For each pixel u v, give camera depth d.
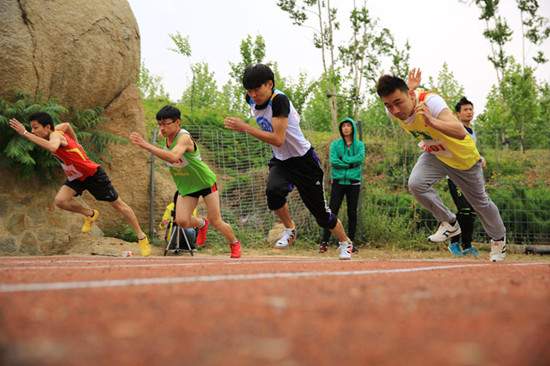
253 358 0.53
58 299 1.01
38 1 6.77
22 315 0.81
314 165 4.03
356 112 13.14
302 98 11.41
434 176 4.40
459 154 3.98
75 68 7.21
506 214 7.97
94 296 1.07
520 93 15.09
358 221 7.85
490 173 8.86
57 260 3.83
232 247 4.61
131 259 4.19
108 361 0.51
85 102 7.52
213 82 16.84
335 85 12.21
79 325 0.72
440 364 0.51
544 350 0.58
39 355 0.53
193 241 6.96
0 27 6.43
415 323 0.76
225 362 0.51
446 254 7.18
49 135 5.07
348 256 4.67
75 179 5.27
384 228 7.88
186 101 16.66
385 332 0.69
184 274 1.75
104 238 7.20
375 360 0.52
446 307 0.93
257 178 9.15
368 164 8.36
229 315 0.83
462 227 6.26
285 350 0.57
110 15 7.73
